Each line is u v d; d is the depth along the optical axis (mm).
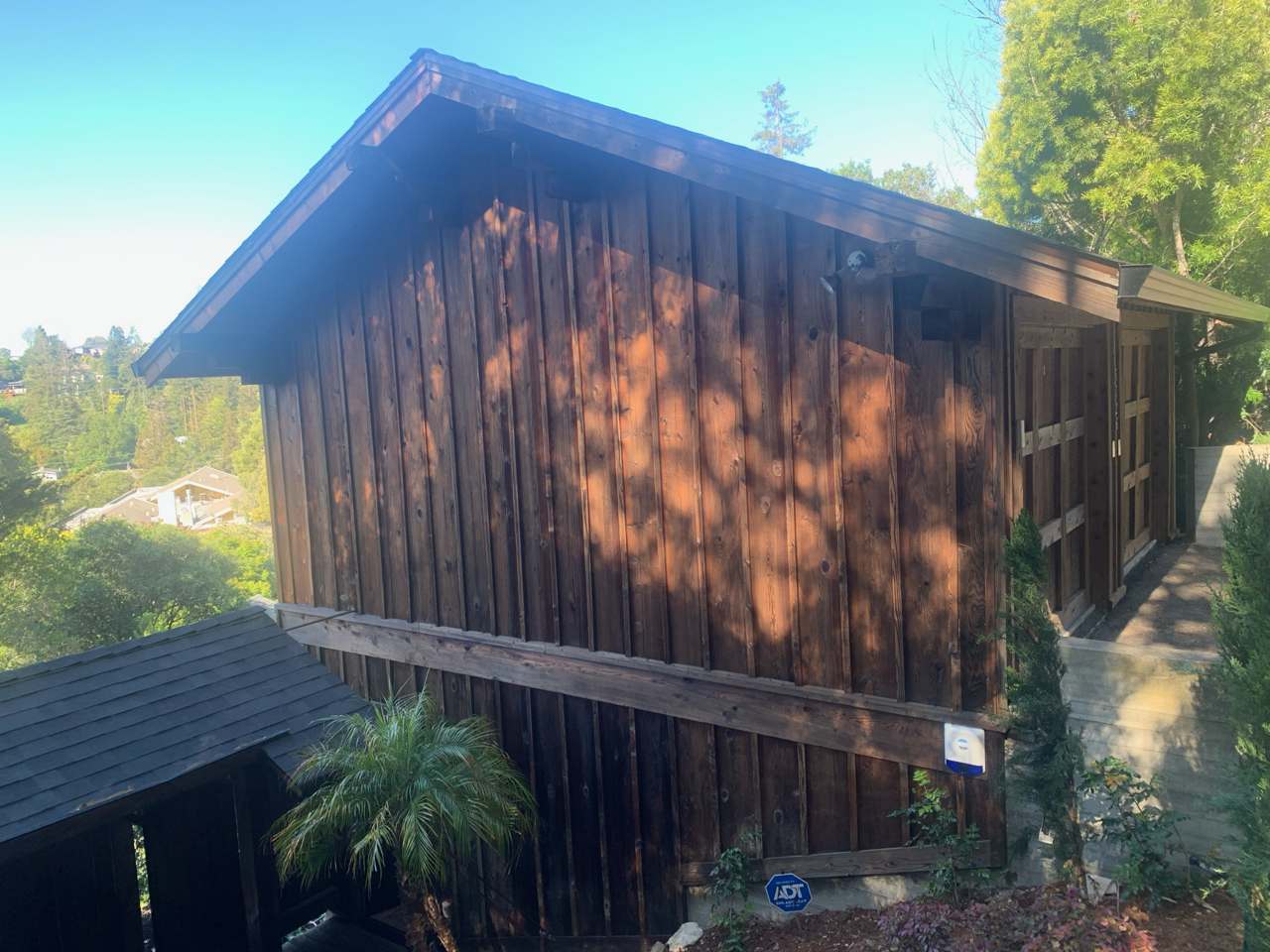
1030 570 4238
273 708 6344
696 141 4691
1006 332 4406
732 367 5277
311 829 5195
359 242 7105
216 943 6219
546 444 6184
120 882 5730
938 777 4816
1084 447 6238
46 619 17266
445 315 6672
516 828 6156
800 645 5191
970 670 4660
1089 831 4230
